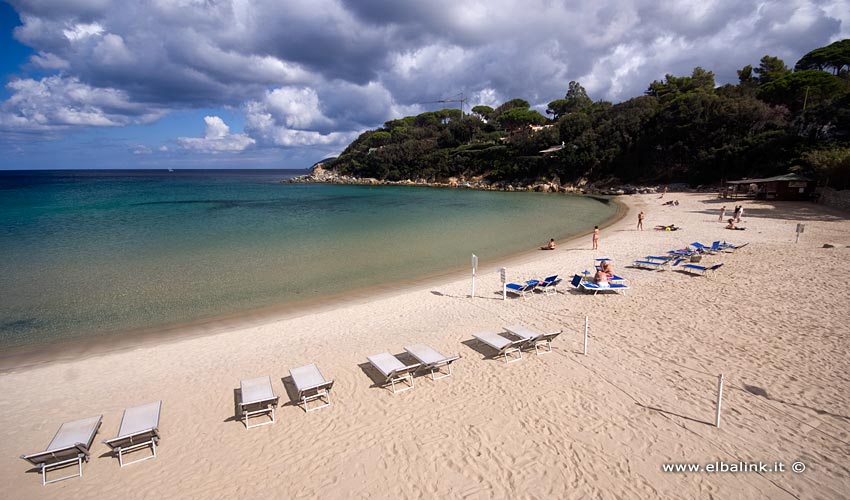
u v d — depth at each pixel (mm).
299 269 20188
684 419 6828
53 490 5848
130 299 15664
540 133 94188
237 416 7523
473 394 7863
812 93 58594
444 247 25625
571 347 9688
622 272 16438
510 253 23062
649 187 69625
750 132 61469
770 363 8523
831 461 5801
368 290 16469
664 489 5418
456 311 12883
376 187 104562
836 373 8039
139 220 40375
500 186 93500
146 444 6695
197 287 17203
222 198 70000
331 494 5543
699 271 15984
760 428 6539
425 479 5738
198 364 9828
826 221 28219
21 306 14898
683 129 69562
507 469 5863
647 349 9406
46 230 33312
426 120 148375
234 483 5828
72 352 11094
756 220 29594
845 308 11273
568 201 60562
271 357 10016
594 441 6383
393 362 8562
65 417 7770
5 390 8906
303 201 64750
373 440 6629
